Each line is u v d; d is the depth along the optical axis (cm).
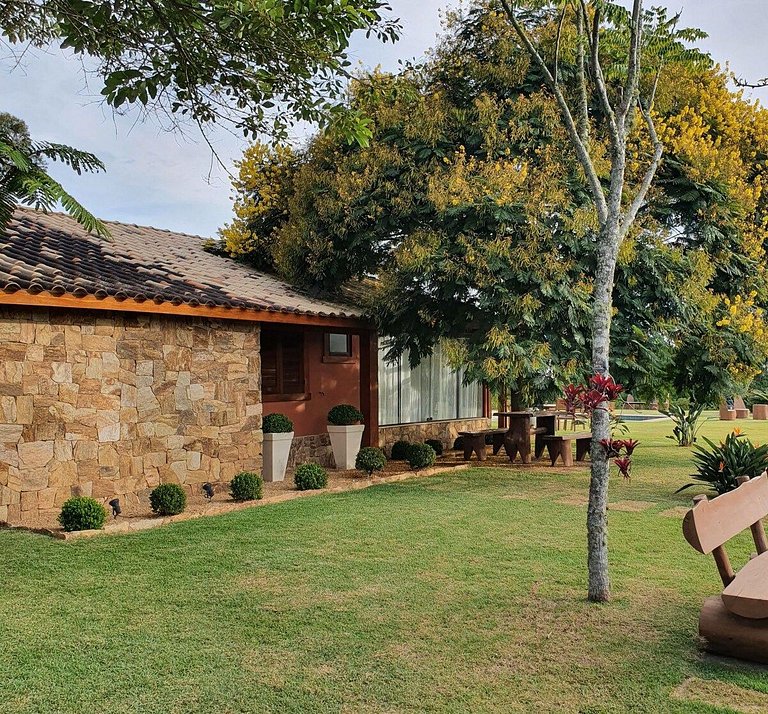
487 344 1038
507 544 676
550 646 422
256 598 514
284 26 637
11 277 750
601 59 1077
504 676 381
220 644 427
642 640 431
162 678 380
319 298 1269
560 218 1047
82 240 1112
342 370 1400
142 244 1267
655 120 1198
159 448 919
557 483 1084
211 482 985
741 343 1176
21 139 822
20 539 690
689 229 1187
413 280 1138
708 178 1158
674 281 1107
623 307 1122
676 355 1217
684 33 953
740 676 379
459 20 1205
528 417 1348
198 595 522
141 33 663
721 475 921
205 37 653
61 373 816
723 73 1341
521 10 1130
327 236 1217
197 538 703
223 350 1010
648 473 1202
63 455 815
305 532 730
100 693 362
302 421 1306
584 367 1051
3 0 693
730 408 2591
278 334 1270
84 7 605
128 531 739
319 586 543
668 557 628
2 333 768
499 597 514
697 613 477
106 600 511
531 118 1112
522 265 1027
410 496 962
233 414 1023
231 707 347
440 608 491
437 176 1091
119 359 874
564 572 578
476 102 1115
